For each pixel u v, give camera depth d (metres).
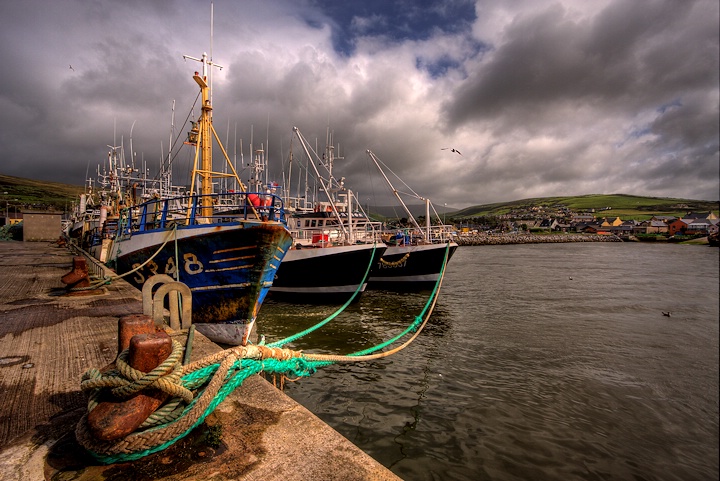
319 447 2.44
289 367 3.59
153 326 2.66
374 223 21.73
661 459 5.96
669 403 7.88
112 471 2.19
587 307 17.94
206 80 12.62
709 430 6.85
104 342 4.65
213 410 2.83
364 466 2.26
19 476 2.14
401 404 7.55
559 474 5.54
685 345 11.99
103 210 17.86
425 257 20.52
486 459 5.82
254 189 25.08
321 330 12.77
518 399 7.88
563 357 10.65
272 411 2.89
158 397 2.31
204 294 8.12
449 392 8.14
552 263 45.88
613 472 5.62
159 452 2.35
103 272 9.47
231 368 2.99
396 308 16.75
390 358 10.30
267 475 2.16
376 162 22.44
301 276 16.02
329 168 24.50
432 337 12.48
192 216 8.30
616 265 42.62
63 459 2.31
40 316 5.99
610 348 11.58
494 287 24.92
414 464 5.66
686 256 59.50
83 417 2.35
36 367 3.82
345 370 9.30
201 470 2.19
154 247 8.62
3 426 2.68
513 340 12.25
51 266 13.36
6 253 19.45
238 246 7.48
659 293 22.45
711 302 19.38
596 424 6.96
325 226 20.25
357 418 6.97
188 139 13.98
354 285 15.98
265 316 14.26
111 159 27.36
